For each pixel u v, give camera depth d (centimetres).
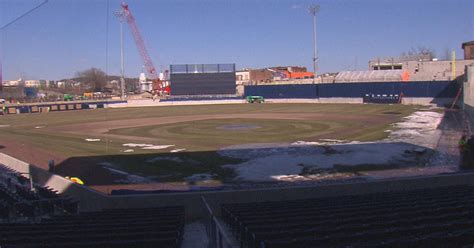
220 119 4903
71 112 7138
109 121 5066
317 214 958
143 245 711
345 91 7338
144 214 1125
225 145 2878
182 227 1014
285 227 792
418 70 7738
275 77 14888
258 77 15375
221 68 9700
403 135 3097
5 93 4584
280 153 2503
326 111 5616
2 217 1341
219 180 1895
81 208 1548
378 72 8800
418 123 3862
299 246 655
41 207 1403
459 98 5731
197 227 1224
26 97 5678
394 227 748
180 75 9706
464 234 650
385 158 2261
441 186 1555
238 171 2062
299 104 7400
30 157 2606
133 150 2778
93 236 766
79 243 711
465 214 828
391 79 8375
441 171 1925
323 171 2005
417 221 793
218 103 8662
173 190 1666
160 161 2372
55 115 6512
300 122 4284
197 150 2700
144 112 6550
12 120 5744
